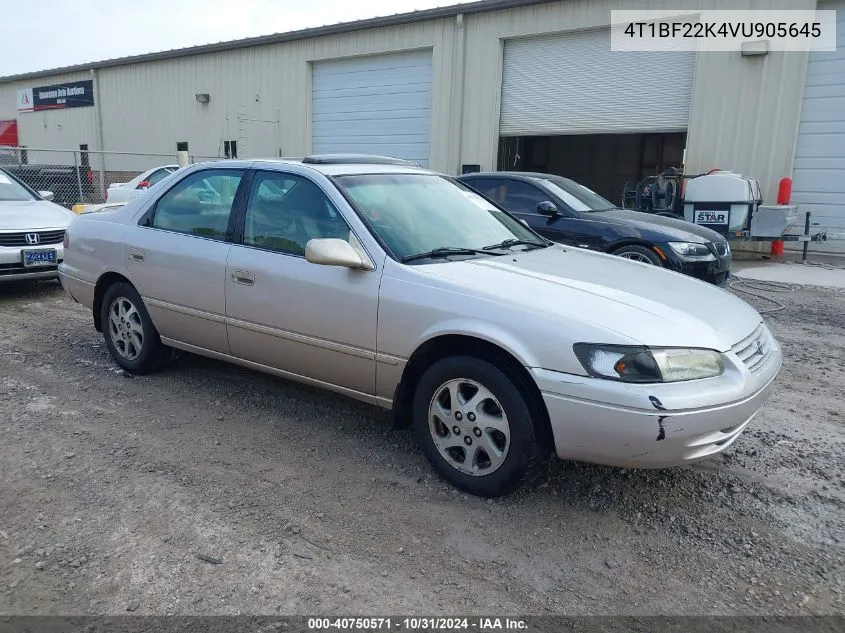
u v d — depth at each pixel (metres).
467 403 3.24
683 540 2.98
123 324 4.93
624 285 3.41
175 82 22.77
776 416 4.44
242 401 4.51
